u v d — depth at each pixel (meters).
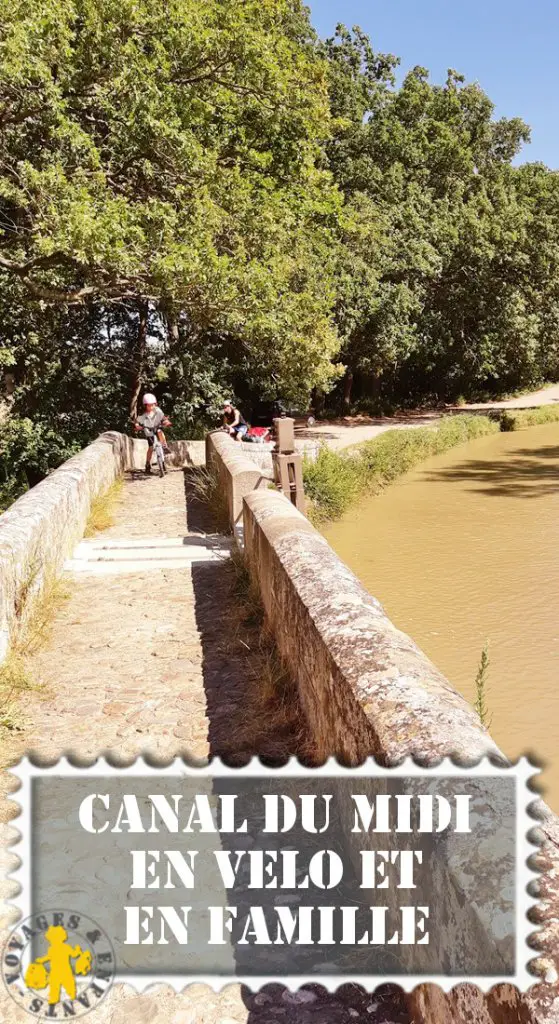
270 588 6.00
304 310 19.81
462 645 11.07
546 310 41.75
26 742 4.73
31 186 14.95
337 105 35.97
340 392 42.44
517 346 41.31
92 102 16.81
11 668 5.62
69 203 13.84
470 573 14.77
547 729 8.35
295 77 18.75
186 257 14.87
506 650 10.76
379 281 35.19
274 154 19.31
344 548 17.08
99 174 15.09
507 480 25.66
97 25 15.49
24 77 14.14
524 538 17.50
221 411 26.88
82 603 7.51
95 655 6.18
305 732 4.43
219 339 27.56
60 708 5.21
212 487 12.97
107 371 27.05
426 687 3.04
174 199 17.12
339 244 30.91
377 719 2.87
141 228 14.74
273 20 19.83
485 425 37.53
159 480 15.88
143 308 25.34
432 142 41.03
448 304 39.50
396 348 33.81
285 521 6.43
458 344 41.47
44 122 15.23
